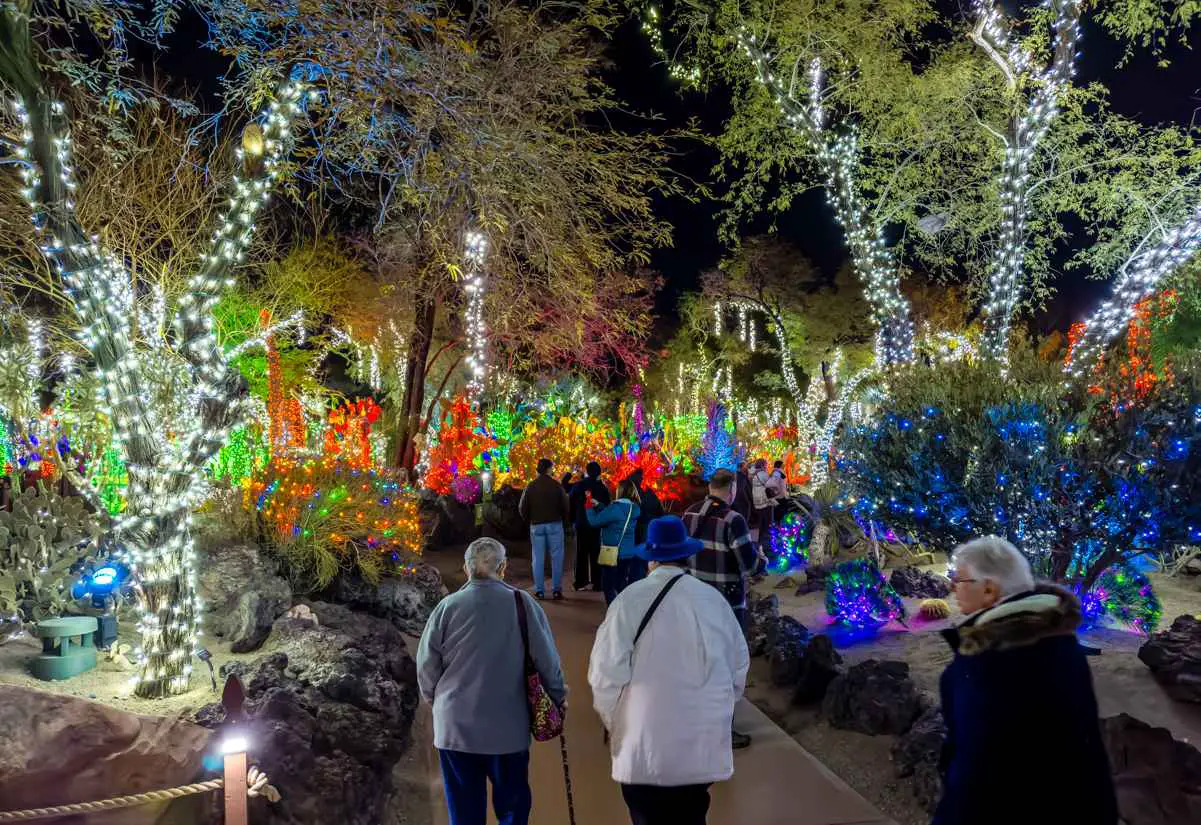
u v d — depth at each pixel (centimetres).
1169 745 481
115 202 1102
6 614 655
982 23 1170
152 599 591
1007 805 268
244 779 387
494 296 1033
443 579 1380
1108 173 1416
